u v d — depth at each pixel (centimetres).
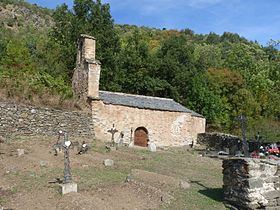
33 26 8869
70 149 1877
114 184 1209
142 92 4419
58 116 2303
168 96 4431
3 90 2147
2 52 4172
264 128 3284
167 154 2225
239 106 4550
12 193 1048
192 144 2988
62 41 4338
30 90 2273
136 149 2281
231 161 1123
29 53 4288
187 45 4856
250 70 5812
